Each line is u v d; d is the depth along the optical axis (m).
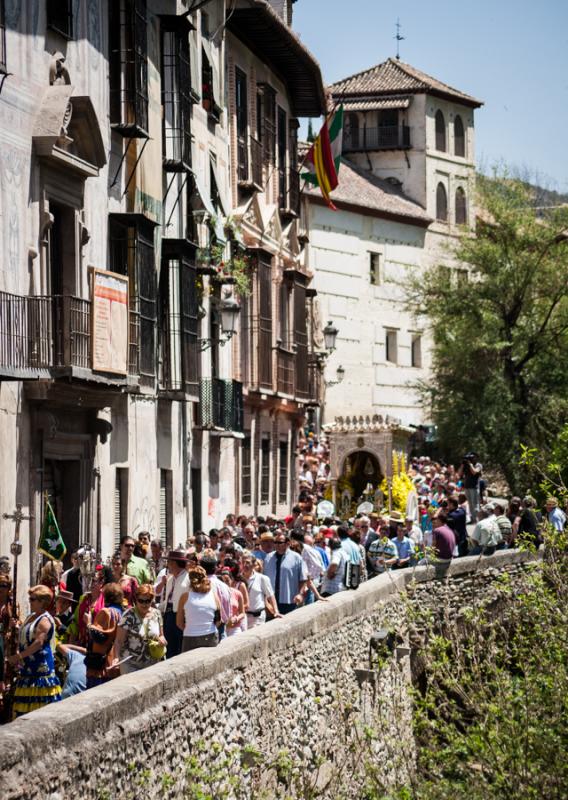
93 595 27.00
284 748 25.12
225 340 52.47
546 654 26.38
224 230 58.16
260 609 31.28
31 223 34.03
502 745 24.50
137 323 40.41
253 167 65.69
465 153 130.38
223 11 58.44
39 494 34.34
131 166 42.38
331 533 41.03
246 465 63.91
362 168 126.38
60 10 36.47
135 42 41.00
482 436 90.31
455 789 24.16
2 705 22.69
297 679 27.59
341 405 112.62
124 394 40.62
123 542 31.38
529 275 90.94
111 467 40.47
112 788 17.31
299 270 74.62
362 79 128.38
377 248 117.19
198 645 25.72
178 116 47.03
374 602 36.50
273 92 68.94
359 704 32.59
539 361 90.94
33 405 33.91
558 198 100.75
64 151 35.00
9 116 32.84
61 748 15.99
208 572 27.48
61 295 34.09
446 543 45.47
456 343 92.00
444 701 27.05
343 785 26.41
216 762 21.67
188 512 50.00
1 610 24.69
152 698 19.06
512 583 28.89
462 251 94.19
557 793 24.02
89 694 17.72
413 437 101.44
